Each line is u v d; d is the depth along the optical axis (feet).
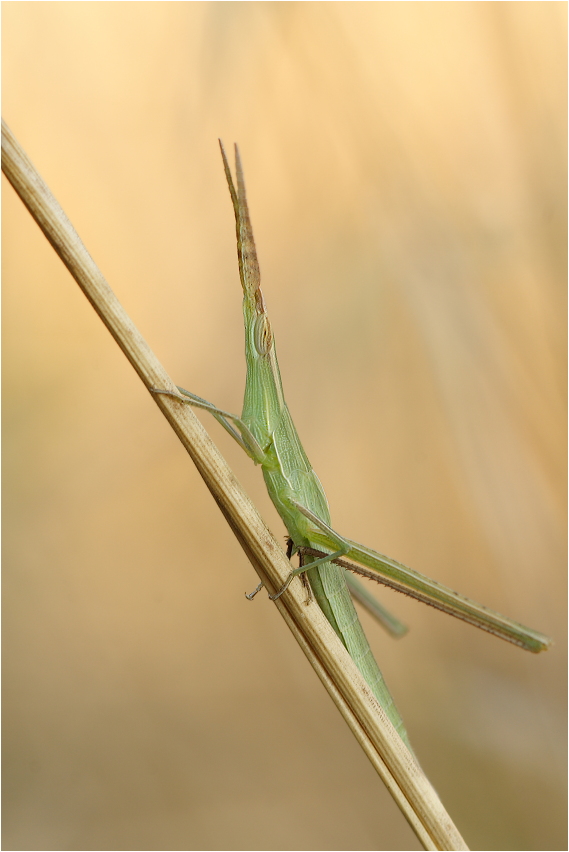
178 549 0.93
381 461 0.93
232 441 0.93
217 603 0.92
